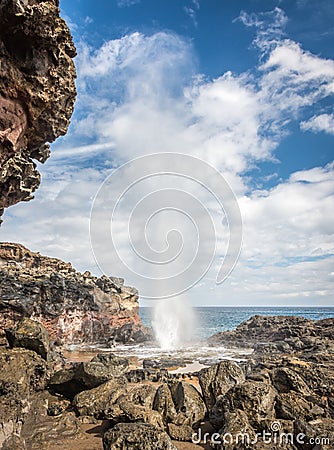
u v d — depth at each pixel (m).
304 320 39.94
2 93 10.55
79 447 9.52
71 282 38.06
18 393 11.46
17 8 9.07
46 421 11.30
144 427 8.87
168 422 10.79
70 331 35.78
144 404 11.54
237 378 12.27
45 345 15.92
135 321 44.66
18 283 31.58
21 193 15.26
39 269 39.19
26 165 14.02
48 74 11.25
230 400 10.53
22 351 14.87
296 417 10.23
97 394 12.62
